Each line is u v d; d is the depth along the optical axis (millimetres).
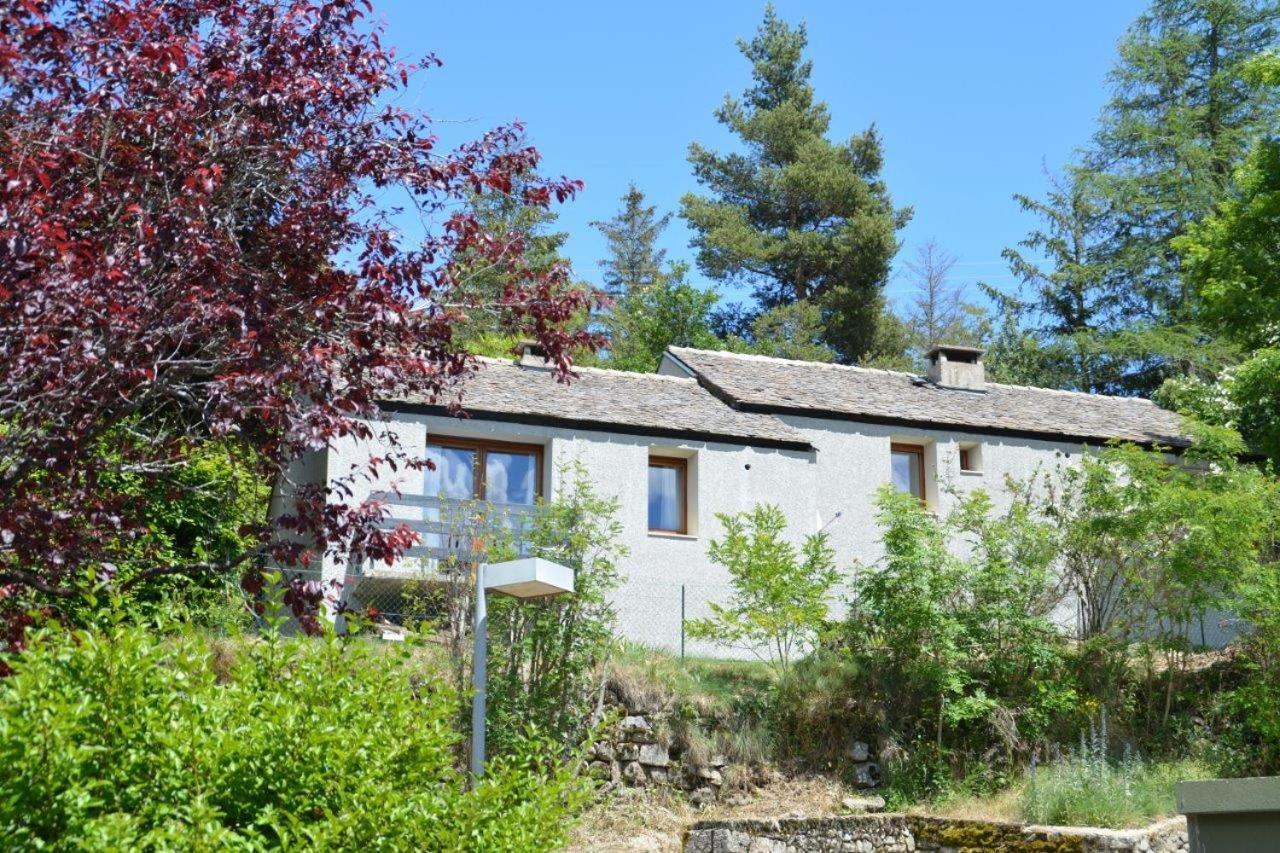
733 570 19594
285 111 10836
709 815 17078
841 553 24594
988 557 19844
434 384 11367
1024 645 19000
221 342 10242
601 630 17078
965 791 17609
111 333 9086
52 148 9781
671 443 23047
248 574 10188
